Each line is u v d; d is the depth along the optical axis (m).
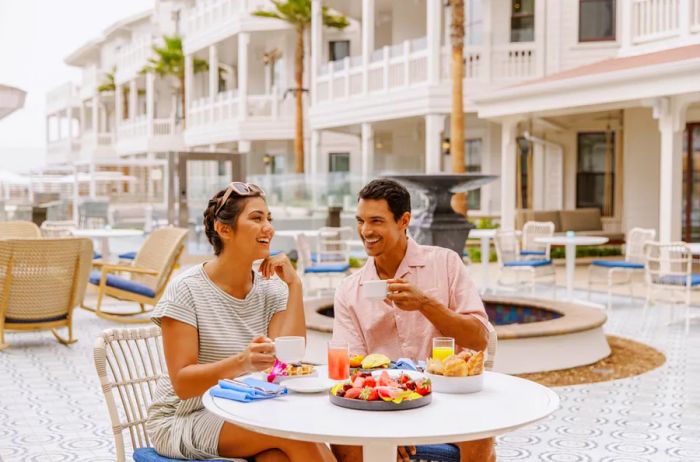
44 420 6.11
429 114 19.42
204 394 3.03
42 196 29.45
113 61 45.56
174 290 3.25
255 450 3.07
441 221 9.59
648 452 5.30
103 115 48.66
